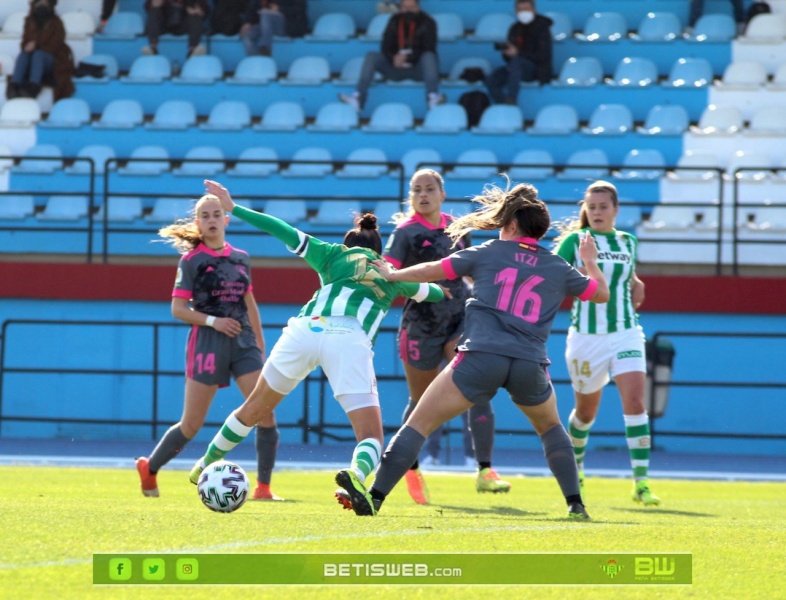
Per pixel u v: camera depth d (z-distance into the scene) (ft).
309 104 222.28
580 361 94.32
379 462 63.16
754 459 172.14
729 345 180.14
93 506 67.67
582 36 237.86
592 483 130.62
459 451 179.32
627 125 210.79
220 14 236.22
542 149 206.08
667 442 179.83
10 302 187.32
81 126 212.23
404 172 194.59
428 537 49.42
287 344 65.92
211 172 201.36
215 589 39.22
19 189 204.03
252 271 182.80
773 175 192.65
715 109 210.18
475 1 244.42
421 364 91.35
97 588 38.09
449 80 226.38
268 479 91.76
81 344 185.98
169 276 184.24
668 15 233.96
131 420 171.22
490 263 62.85
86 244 195.31
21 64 222.48
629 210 193.57
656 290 180.14
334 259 66.18
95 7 245.45
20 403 186.29
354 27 242.17
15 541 45.52
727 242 180.34
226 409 184.75
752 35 227.81
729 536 53.83
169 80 223.30
